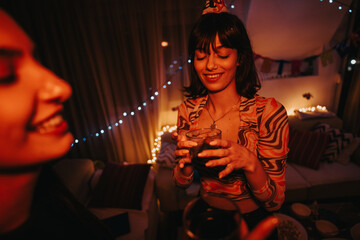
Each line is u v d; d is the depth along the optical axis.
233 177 0.71
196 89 0.87
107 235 0.44
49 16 2.33
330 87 2.84
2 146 0.19
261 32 2.50
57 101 0.23
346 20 2.49
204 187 0.79
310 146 2.28
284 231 1.26
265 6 2.26
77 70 2.57
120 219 1.72
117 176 2.08
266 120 0.66
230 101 0.75
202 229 0.30
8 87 0.19
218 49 0.62
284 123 0.65
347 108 2.71
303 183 2.04
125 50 2.57
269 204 0.63
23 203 0.26
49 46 2.45
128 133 2.93
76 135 2.83
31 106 0.20
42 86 0.21
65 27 2.42
